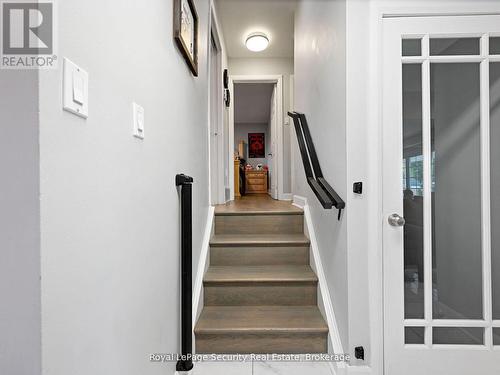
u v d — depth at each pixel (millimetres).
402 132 1501
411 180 1516
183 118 1512
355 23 1480
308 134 2217
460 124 1527
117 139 779
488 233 1503
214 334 1660
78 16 596
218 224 2541
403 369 1480
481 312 1520
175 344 1356
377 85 1470
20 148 488
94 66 661
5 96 494
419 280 1520
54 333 528
